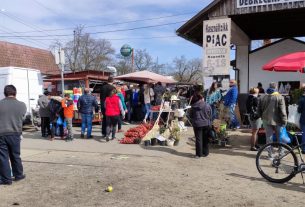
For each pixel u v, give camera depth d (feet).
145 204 20.44
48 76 68.18
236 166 29.99
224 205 20.34
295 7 45.03
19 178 25.58
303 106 34.27
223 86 49.08
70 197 21.75
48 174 27.22
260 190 23.26
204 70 50.16
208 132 33.63
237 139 42.29
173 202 20.79
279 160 25.26
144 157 33.24
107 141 41.93
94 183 24.63
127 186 23.86
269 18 56.08
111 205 20.31
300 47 61.72
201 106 32.96
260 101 33.22
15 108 25.49
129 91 61.67
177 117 47.75
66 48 176.96
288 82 61.57
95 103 44.88
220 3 49.24
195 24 51.65
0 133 24.72
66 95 43.73
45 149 37.70
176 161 31.65
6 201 21.20
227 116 44.60
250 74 65.16
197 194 22.26
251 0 47.44
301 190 23.38
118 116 42.86
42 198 21.65
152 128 41.52
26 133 50.78
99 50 183.62
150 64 208.33
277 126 32.40
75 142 41.70
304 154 29.86
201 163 30.94
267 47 63.93
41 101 45.98
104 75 68.23
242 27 62.03
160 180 25.31
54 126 44.19
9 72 55.26
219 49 49.37
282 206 20.25
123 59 199.00
